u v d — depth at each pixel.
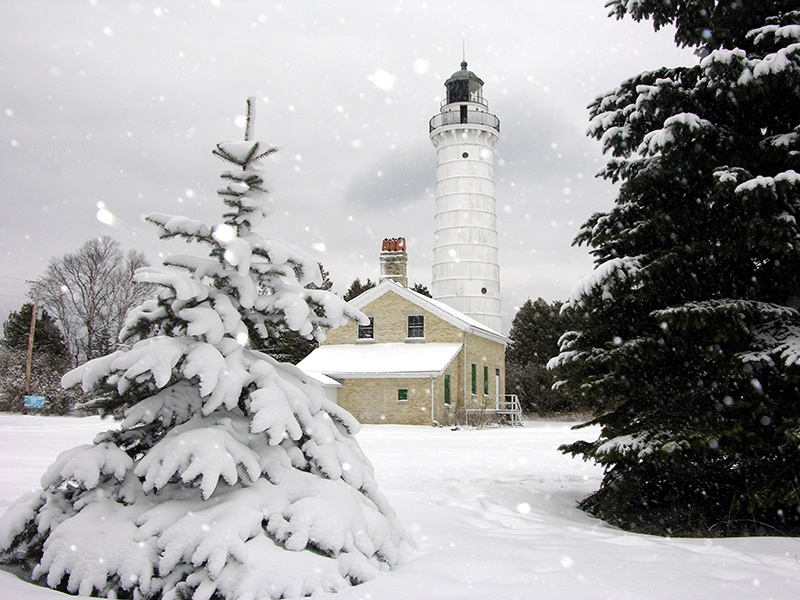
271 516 4.19
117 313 44.47
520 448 17.17
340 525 4.29
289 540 4.07
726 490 8.23
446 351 30.42
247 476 4.29
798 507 6.91
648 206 8.85
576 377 8.85
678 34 8.91
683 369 8.42
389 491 8.46
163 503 4.19
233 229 4.79
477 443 18.98
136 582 3.74
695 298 8.34
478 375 33.72
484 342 35.19
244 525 3.96
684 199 8.52
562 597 3.92
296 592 3.80
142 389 4.69
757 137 8.29
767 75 7.34
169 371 4.23
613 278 8.19
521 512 7.70
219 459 4.08
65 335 45.00
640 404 8.82
